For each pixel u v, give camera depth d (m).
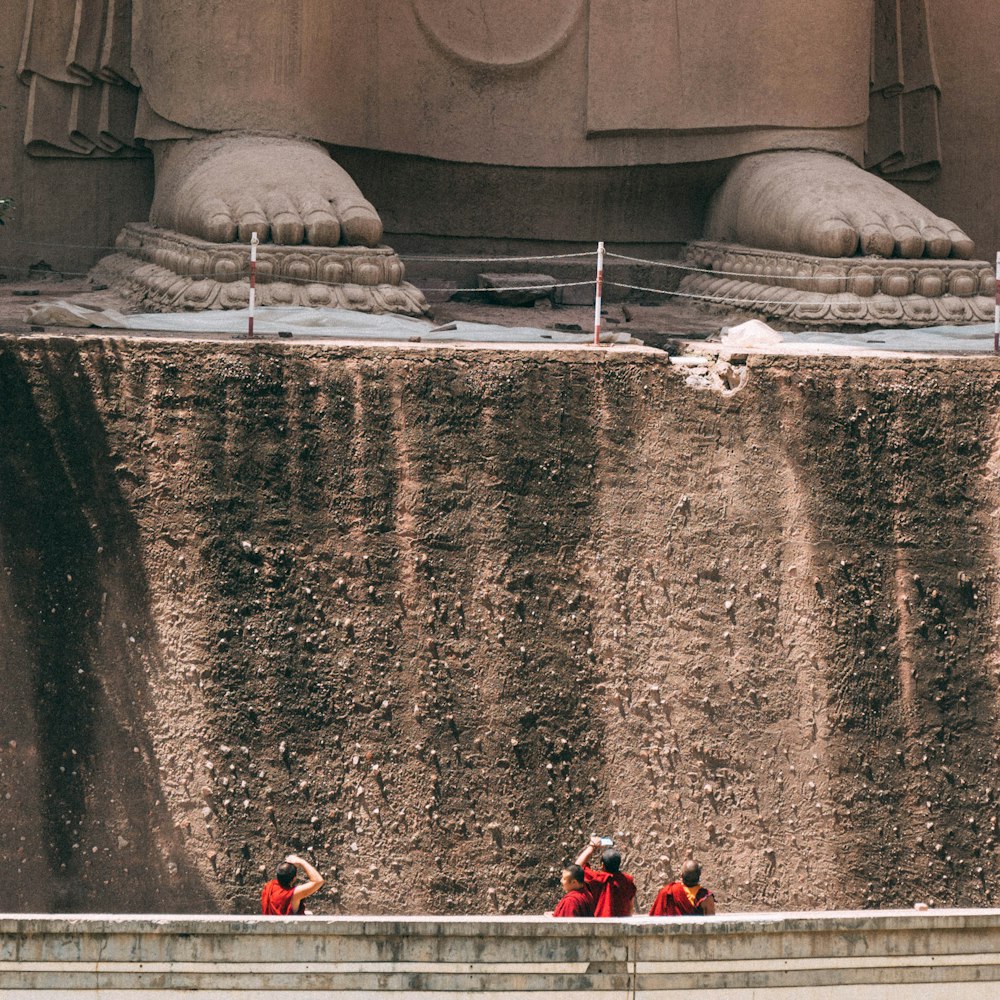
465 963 27.33
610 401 53.03
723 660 50.16
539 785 47.75
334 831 46.25
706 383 53.56
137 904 44.66
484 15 77.88
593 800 47.94
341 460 51.31
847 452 53.06
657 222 82.31
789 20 76.69
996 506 52.91
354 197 66.62
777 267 70.94
